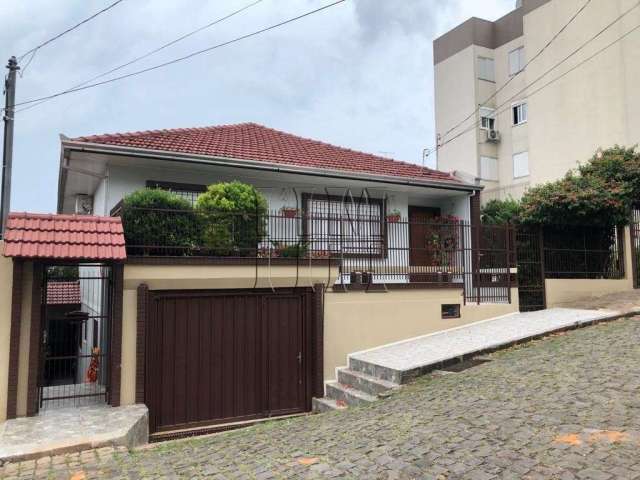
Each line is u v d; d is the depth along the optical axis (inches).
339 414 280.7
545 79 871.7
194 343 331.3
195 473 195.9
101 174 424.8
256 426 295.6
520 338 355.6
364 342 392.8
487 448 176.6
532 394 231.8
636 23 733.9
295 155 494.9
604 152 593.3
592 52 796.0
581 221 502.9
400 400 275.7
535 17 893.2
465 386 270.1
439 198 574.2
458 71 1147.9
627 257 534.9
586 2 806.5
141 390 301.6
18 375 273.0
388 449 191.3
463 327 436.5
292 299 368.2
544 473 151.0
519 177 1059.9
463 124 1129.4
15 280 272.4
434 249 462.6
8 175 450.0
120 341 297.4
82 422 261.1
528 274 496.4
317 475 174.9
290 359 362.9
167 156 391.2
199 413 328.2
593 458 156.2
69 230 293.4
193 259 323.9
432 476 160.6
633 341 302.7
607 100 772.0
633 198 530.9
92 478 196.7
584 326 380.8
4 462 212.4
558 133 845.2
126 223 320.2
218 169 426.9
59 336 543.2
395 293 410.0
